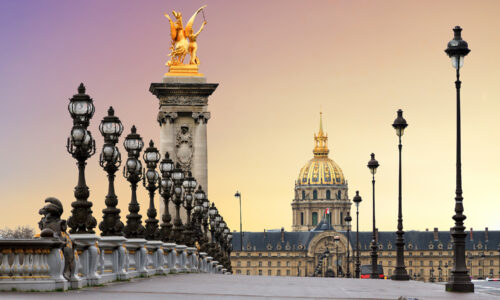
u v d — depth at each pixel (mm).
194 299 31375
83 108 35344
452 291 44688
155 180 53250
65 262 32594
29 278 31031
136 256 46375
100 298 29625
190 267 69875
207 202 89000
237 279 49938
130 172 46844
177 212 66188
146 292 34219
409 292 42219
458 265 45062
